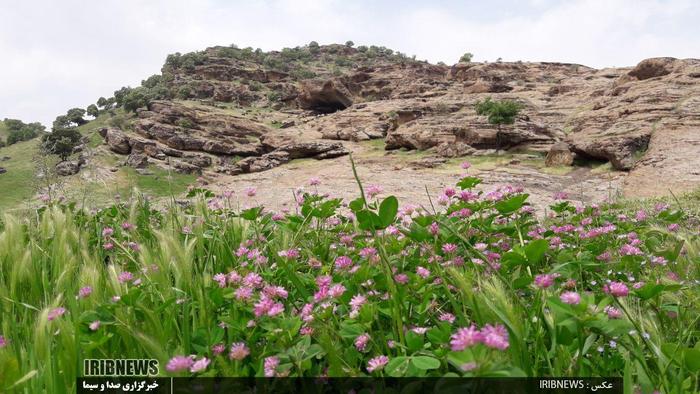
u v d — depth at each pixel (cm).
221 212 437
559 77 9938
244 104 12650
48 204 474
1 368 145
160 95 12250
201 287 205
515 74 10062
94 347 181
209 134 8012
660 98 4859
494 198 341
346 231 384
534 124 5412
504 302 163
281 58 17200
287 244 321
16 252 293
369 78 11381
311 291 259
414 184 3916
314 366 181
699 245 333
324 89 10462
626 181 3244
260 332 194
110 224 453
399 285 207
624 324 158
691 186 2755
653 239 334
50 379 165
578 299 154
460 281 174
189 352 187
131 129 8712
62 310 183
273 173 5581
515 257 202
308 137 7762
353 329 186
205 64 14688
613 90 6066
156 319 189
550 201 2817
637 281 279
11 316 226
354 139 7475
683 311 218
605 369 177
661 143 3681
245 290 200
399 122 7088
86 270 243
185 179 6075
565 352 168
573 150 4472
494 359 134
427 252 281
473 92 9244
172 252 243
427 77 11094
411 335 167
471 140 5394
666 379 152
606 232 376
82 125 13138
